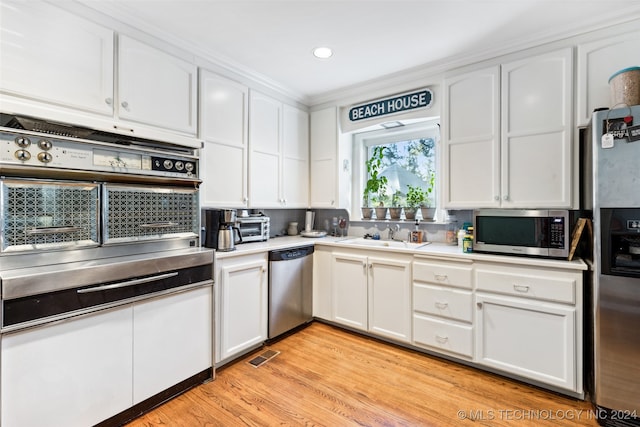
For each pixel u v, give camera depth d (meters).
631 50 1.88
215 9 1.90
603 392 1.68
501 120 2.29
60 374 1.43
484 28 2.10
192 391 1.96
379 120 3.07
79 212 1.62
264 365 2.31
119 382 1.63
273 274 2.64
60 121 1.50
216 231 2.32
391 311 2.62
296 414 1.76
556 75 2.09
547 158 2.11
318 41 2.29
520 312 2.03
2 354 1.27
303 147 3.47
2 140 1.35
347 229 3.61
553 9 1.88
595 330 1.71
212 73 2.51
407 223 3.23
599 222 1.68
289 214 3.72
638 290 1.59
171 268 1.85
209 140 2.48
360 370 2.24
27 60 1.58
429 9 1.90
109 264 1.58
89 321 1.52
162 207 1.97
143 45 2.06
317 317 3.13
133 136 1.77
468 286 2.23
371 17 1.98
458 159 2.47
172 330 1.87
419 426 1.66
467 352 2.23
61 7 1.69
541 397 1.92
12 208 1.41
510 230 2.14
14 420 1.30
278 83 3.05
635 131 1.58
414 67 2.70
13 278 1.29
